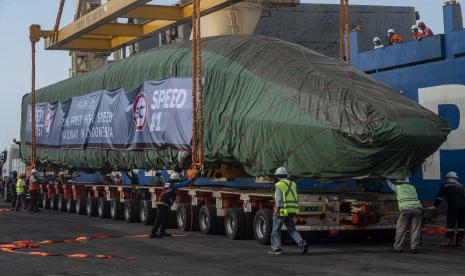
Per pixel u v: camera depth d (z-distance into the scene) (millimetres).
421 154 14297
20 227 20641
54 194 31219
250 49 17297
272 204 15484
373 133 13711
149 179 24172
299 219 14164
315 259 12727
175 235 17797
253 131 16016
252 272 10977
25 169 38906
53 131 29734
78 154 26734
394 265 11820
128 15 27906
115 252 14055
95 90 25172
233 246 15070
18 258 13023
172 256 13281
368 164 14102
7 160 40750
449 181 15164
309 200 14531
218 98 17406
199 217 18359
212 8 25844
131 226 21031
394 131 13742
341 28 21375
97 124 24484
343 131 14055
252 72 16578
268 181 15984
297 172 15016
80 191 27750
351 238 16547
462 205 14992
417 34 23797
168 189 17266
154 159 20531
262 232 15359
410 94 23469
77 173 30281
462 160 21359
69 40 32875
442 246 15180
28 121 34594
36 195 29719
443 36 22406
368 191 16109
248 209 15914
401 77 23891
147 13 28141
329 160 14406
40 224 21891
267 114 15656
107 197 24500
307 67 15688
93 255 13508
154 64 20812
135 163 21969
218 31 28625
